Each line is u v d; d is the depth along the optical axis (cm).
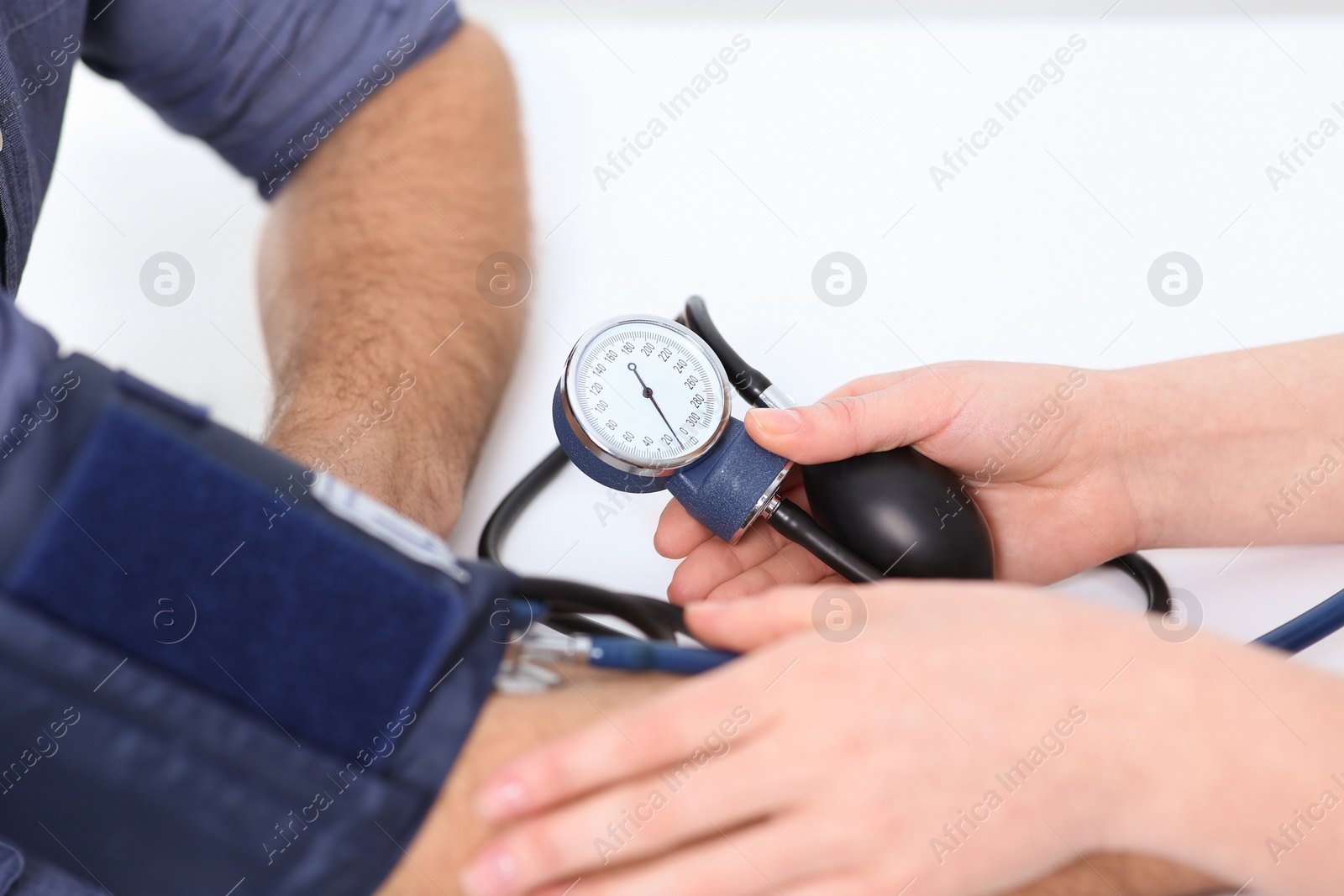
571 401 85
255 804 50
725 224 131
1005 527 99
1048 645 56
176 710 50
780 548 97
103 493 50
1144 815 54
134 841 51
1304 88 147
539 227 129
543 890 53
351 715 52
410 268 117
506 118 130
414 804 52
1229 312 122
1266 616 95
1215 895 58
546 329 119
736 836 53
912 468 85
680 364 88
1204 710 54
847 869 54
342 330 111
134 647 50
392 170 124
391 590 54
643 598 82
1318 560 100
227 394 122
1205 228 131
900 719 53
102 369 54
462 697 55
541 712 56
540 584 71
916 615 58
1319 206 132
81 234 140
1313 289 123
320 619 52
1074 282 125
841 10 162
